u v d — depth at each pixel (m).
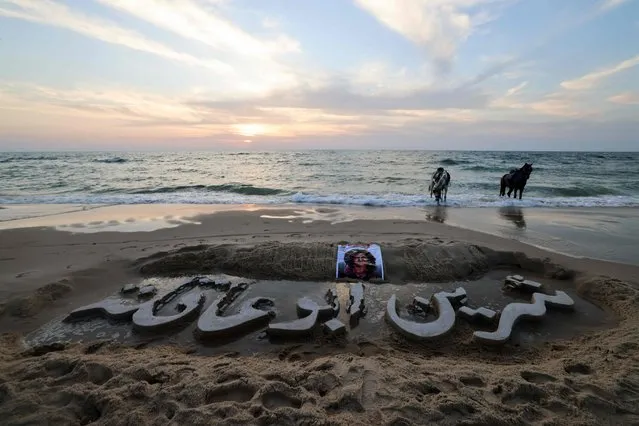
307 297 4.71
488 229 8.30
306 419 2.28
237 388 2.65
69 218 9.38
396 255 5.74
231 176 24.41
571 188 16.67
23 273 5.34
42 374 2.91
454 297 4.50
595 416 2.37
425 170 28.78
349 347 3.56
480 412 2.38
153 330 3.88
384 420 2.29
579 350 3.39
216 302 4.43
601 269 5.52
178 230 7.93
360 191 16.59
